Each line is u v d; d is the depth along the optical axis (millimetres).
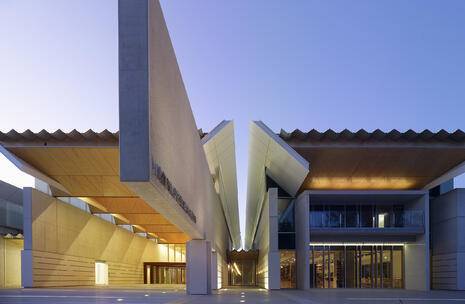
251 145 30719
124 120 8578
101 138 22703
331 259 27438
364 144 24781
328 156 25578
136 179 8508
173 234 46781
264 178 32906
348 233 26297
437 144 24703
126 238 42781
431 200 29828
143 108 8594
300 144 24797
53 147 22906
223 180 37156
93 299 16000
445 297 18641
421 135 24234
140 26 8680
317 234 26812
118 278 40719
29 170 23750
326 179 27438
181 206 13547
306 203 26281
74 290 22891
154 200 10711
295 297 18281
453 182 31281
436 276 28703
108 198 30734
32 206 24469
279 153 25984
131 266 45250
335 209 28484
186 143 15000
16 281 31219
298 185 28141
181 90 13898
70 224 29656
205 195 22547
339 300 16500
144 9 8695
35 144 22859
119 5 8695
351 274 27422
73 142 22891
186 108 15180
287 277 29172
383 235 27172
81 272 31438
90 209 33656
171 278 50781
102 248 36250
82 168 24656
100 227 35688
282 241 29656
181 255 55969
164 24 10703
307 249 25922
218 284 32438
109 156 23625
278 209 30203
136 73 8633
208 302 15109
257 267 47531
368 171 26797
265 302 15258
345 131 24109
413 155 25391
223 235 43219
